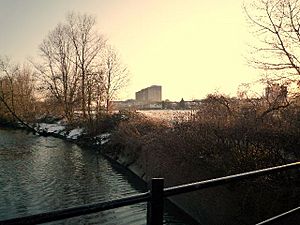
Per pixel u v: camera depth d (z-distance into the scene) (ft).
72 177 70.95
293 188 36.35
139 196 7.14
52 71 161.58
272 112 50.83
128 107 130.11
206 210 43.37
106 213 47.03
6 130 172.04
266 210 36.73
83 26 152.97
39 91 163.63
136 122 93.86
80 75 148.66
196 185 8.16
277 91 54.90
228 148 47.73
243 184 39.86
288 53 54.29
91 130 121.80
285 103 51.70
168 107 127.34
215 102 61.93
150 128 85.61
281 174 38.60
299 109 48.96
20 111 183.21
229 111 58.39
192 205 45.93
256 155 42.83
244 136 46.34
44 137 144.77
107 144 100.58
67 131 141.38
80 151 106.11
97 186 63.98
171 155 56.65
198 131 53.72
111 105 134.62
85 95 142.51
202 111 62.54
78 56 150.10
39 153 101.19
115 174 74.18
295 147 42.01
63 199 55.31
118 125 105.40
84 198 55.98
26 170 77.20
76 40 151.33
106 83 134.72
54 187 62.80
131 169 75.92
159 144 63.21
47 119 180.86
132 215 46.39
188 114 62.85
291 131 43.04
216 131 50.85
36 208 50.37
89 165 84.12
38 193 58.54
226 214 40.45
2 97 182.70
